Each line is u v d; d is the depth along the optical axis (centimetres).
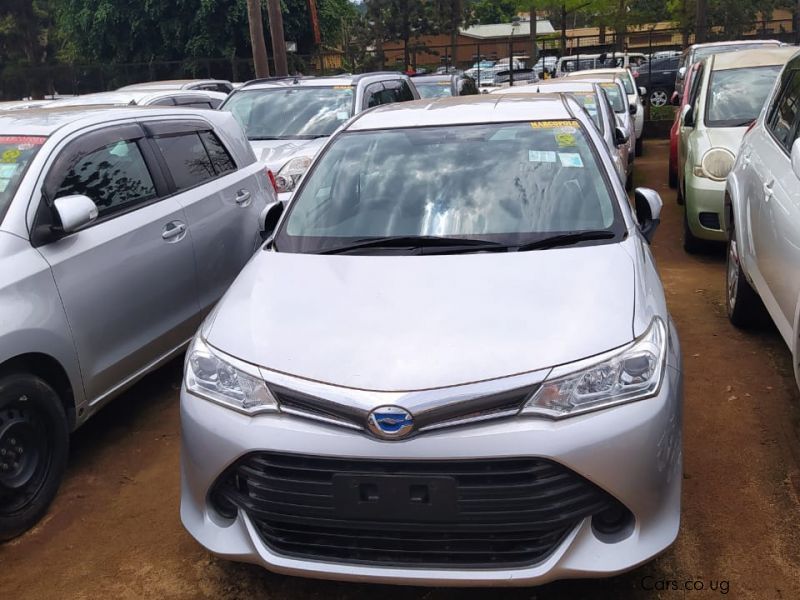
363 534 268
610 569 261
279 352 287
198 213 506
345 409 262
